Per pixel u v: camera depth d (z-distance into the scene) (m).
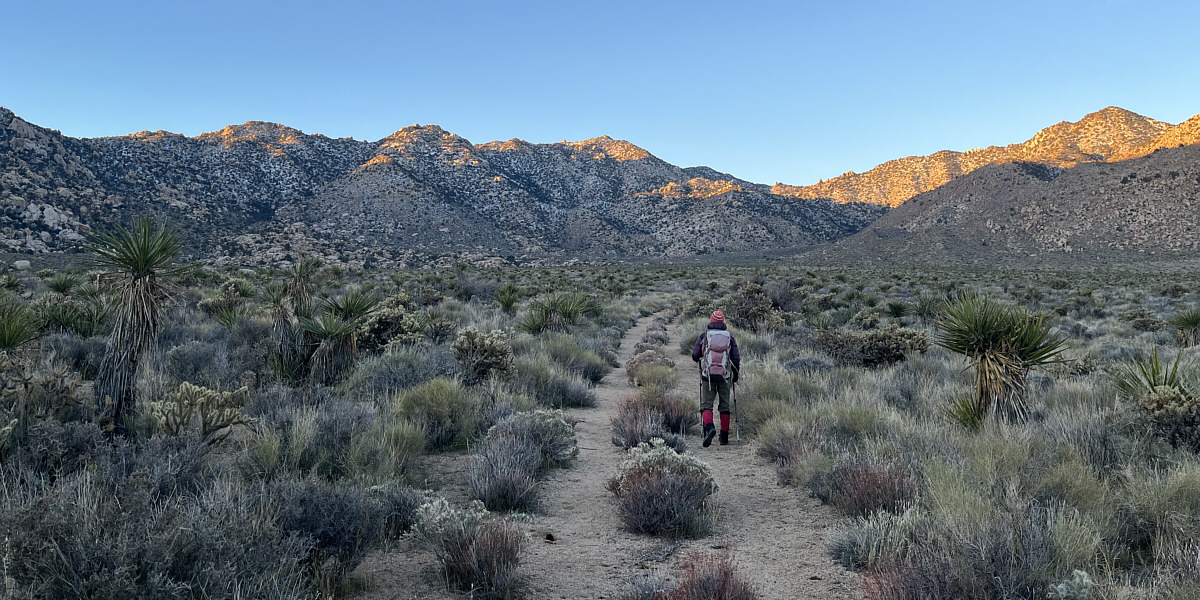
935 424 7.60
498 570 3.71
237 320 13.45
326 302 12.11
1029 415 7.25
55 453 4.74
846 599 3.56
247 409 7.27
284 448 5.82
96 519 2.99
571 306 21.83
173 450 5.02
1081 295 39.31
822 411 8.34
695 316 30.05
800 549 4.43
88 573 2.72
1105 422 6.31
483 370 10.80
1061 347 15.38
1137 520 4.11
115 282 6.27
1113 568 3.57
